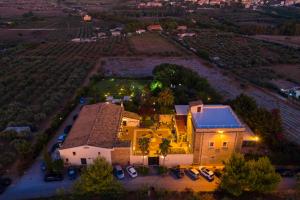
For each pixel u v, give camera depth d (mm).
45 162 60688
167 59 156625
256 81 118562
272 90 112062
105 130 67250
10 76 121438
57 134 76500
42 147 69312
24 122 80125
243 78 125688
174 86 104250
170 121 81250
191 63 148875
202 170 61250
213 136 61250
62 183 58844
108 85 113938
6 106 92688
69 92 105938
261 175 53656
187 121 72062
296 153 65062
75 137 65000
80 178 54531
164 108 84125
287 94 106062
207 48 180125
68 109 88375
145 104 87312
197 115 66625
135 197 55000
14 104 92375
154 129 78438
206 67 142125
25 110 88000
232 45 189250
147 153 65312
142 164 63688
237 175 53625
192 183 58906
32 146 68375
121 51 171500
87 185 52406
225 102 89062
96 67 140625
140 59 156375
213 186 58188
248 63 146500
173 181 59406
